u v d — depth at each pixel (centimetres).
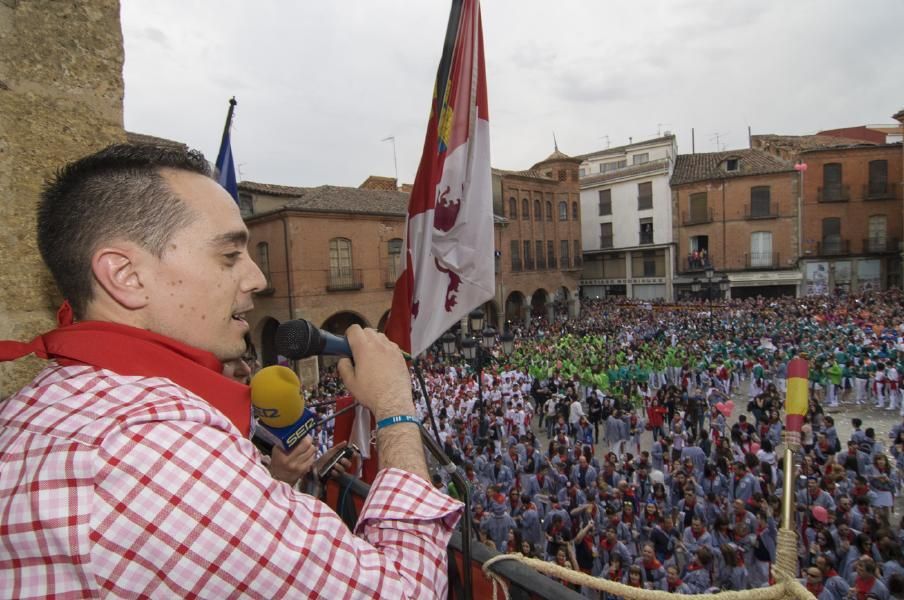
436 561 93
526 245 3762
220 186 110
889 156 3597
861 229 3647
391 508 94
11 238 190
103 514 71
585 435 1346
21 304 191
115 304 99
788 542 119
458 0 302
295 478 145
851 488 873
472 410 1562
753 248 3856
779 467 996
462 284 302
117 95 216
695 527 761
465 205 304
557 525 784
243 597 73
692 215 4041
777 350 2014
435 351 2448
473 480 951
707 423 1591
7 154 189
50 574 71
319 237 2548
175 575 71
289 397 137
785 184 3756
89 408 81
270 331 2672
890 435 1262
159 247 98
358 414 234
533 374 1975
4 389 187
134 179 98
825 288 3706
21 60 193
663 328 2970
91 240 97
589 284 4681
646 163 4216
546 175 4056
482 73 308
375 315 2722
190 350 100
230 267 106
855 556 667
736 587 665
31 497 72
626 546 797
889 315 2827
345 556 81
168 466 74
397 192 3111
